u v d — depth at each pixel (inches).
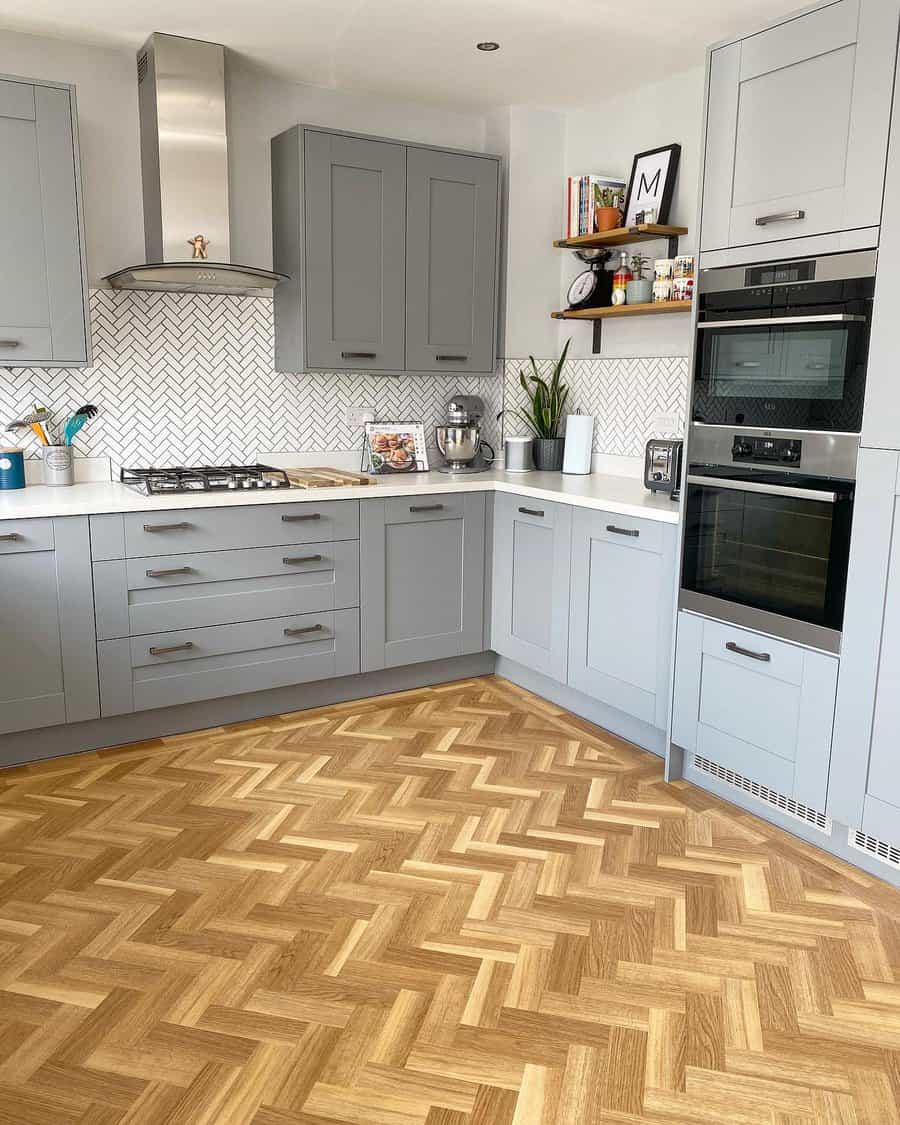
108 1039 75.7
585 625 141.9
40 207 127.7
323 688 152.9
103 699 130.6
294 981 83.4
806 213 100.0
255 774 126.0
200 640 137.2
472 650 164.6
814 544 102.0
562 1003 81.0
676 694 123.5
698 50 140.3
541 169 173.5
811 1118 68.8
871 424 94.5
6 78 123.1
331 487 145.4
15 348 129.3
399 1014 79.3
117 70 142.7
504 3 123.2
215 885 98.6
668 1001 81.6
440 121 172.2
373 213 154.0
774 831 113.0
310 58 145.0
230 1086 71.0
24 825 111.0
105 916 92.7
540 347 179.9
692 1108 69.6
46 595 124.0
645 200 156.5
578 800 120.4
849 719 100.1
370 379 170.7
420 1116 68.5
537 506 150.3
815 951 89.0
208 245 142.0
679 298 147.3
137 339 149.0
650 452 142.7
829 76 96.6
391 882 99.8
